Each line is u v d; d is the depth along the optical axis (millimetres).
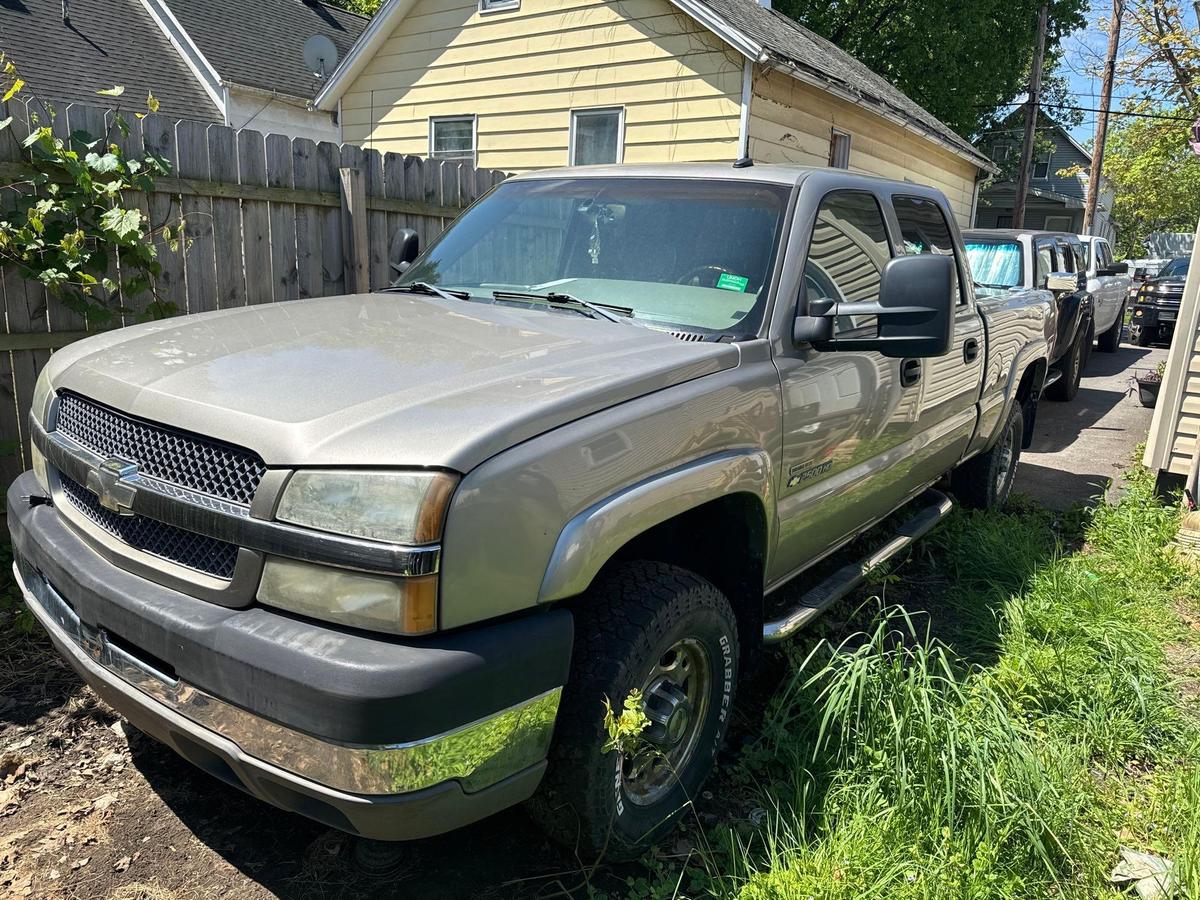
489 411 2064
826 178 3469
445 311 3086
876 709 2873
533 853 2613
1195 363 6066
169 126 4641
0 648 3602
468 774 1936
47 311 4336
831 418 3203
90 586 2213
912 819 2613
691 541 2990
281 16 21703
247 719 1917
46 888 2375
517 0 11875
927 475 4570
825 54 14766
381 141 13883
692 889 2447
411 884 2461
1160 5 18484
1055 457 8086
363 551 1848
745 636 3082
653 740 2498
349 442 1949
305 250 5430
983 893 2365
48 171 4246
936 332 2754
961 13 22984
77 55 16641
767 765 3000
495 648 1932
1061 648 3768
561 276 3359
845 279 3426
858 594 4488
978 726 2869
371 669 1795
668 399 2443
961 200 18875
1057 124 37062
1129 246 46062
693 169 3549
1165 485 6359
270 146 5121
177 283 4820
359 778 1812
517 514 1977
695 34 10484
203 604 2055
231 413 2104
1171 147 22109
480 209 3934
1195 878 2477
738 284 3041
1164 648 4117
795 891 2334
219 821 2684
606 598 2381
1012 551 4820
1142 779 3113
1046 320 6473
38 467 2791
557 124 11867
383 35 13266
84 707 3248
